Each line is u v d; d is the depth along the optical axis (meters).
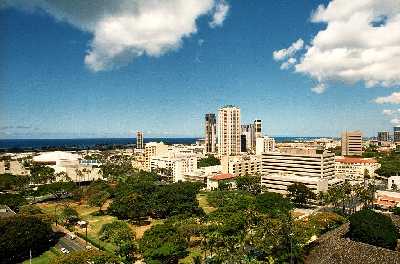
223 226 142.00
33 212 194.50
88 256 110.69
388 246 131.25
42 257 142.38
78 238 166.88
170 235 133.62
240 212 171.25
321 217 163.88
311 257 122.88
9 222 142.38
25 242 140.12
